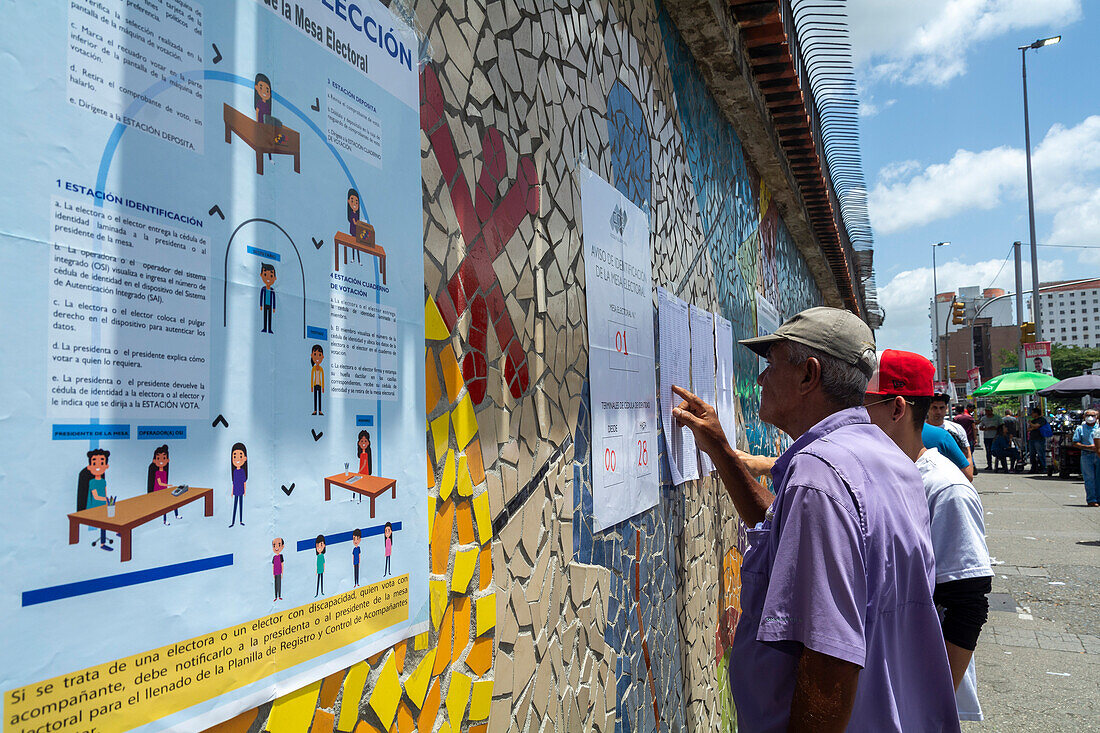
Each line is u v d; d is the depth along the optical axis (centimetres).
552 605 166
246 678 82
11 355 61
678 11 293
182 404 76
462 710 128
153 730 71
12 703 59
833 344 183
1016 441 2228
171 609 73
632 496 221
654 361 254
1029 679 499
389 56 117
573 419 183
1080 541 983
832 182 654
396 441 113
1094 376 1884
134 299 71
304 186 96
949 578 226
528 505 157
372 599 105
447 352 130
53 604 63
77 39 67
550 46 182
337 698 98
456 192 136
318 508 95
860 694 146
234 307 83
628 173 238
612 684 200
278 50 92
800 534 142
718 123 380
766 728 154
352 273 104
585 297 194
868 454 155
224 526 80
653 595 240
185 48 79
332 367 99
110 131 70
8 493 60
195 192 79
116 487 69
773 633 140
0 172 60
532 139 169
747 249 449
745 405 421
